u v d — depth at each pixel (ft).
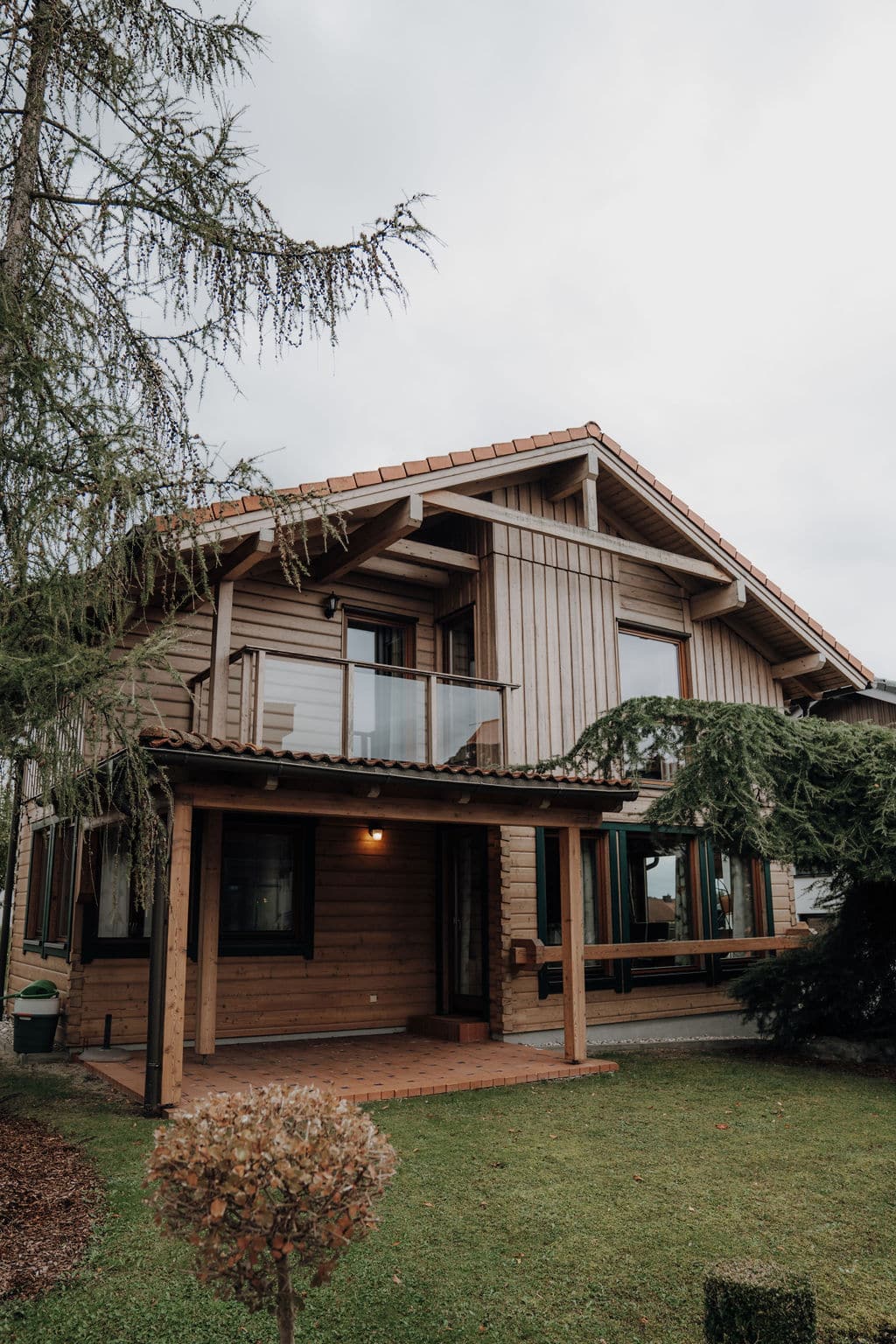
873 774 32.71
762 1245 15.81
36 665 15.10
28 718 15.42
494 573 41.01
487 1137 22.44
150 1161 9.82
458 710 37.11
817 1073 32.27
